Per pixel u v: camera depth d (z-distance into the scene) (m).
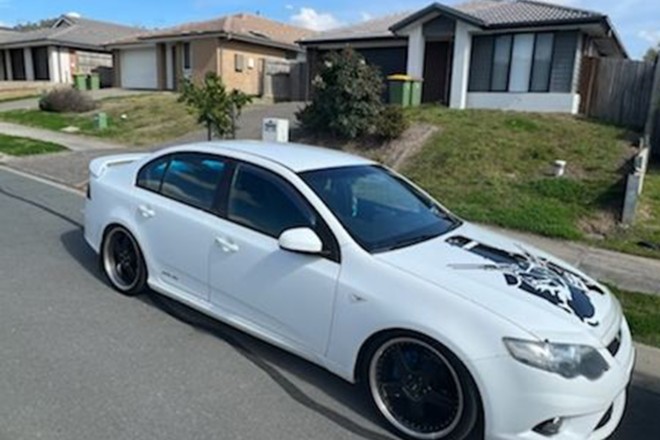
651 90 15.00
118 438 2.84
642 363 4.00
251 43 27.81
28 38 34.25
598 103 16.11
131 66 31.00
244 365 3.66
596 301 3.13
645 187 10.44
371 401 3.21
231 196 3.96
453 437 2.87
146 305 4.55
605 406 2.71
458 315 2.82
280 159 3.93
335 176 3.87
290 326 3.51
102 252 4.94
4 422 2.92
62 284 4.94
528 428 2.66
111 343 3.87
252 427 3.01
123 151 14.12
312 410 3.21
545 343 2.66
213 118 11.84
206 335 4.06
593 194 9.34
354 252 3.26
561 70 16.80
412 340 2.95
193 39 27.17
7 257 5.62
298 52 30.42
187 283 4.21
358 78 13.91
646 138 12.61
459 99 18.66
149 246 4.46
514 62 17.62
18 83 31.91
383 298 3.04
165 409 3.12
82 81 29.34
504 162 11.50
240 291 3.79
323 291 3.30
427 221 3.87
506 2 20.56
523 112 16.55
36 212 7.59
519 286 3.01
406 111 16.39
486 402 2.72
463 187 10.12
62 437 2.82
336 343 3.27
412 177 10.99
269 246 3.62
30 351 3.69
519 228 8.09
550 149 12.20
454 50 18.55
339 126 14.04
